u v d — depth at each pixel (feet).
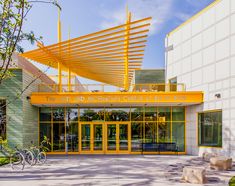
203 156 47.75
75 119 60.44
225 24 46.68
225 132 46.11
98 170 36.96
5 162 41.96
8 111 48.96
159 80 81.82
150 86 60.49
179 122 60.18
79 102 53.11
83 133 60.08
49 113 60.29
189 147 58.39
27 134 51.75
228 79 45.55
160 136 59.93
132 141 59.57
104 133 59.88
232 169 37.19
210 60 51.08
